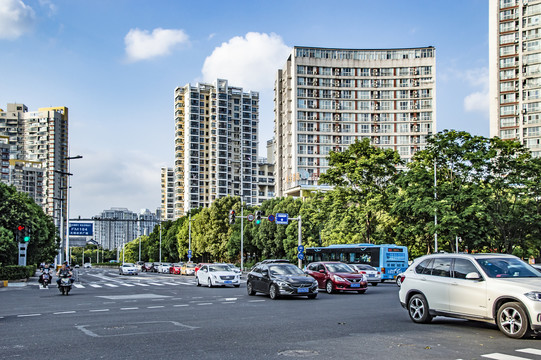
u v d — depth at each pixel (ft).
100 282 136.15
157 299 70.85
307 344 31.24
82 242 375.04
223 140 504.43
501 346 30.25
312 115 336.70
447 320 43.06
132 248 512.63
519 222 124.47
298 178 314.96
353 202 151.84
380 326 39.50
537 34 284.00
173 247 349.20
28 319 46.98
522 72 286.87
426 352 28.45
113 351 29.48
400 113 340.18
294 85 336.08
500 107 292.61
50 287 114.73
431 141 129.08
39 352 29.53
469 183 125.18
